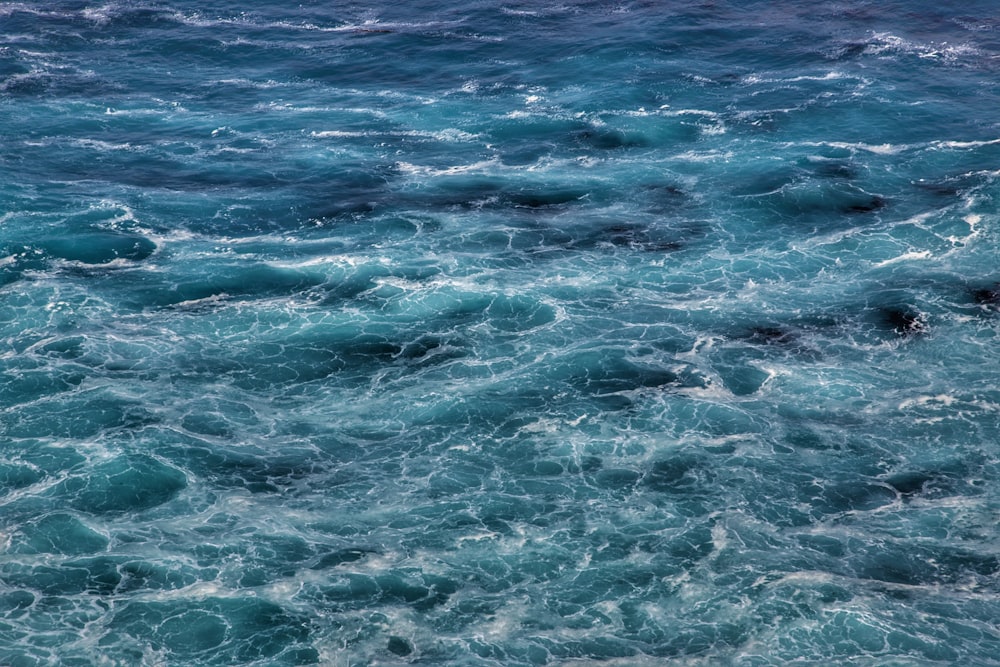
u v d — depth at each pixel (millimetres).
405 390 81125
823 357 84250
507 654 61469
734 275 94438
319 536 69062
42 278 92688
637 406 79562
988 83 128500
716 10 152125
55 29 147250
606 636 62500
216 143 118500
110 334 86125
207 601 64312
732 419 78188
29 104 125938
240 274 94125
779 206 104438
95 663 60438
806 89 128000
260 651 61625
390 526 69875
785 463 74500
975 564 66750
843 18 148625
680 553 67750
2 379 80750
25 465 73500
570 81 132750
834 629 62500
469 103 127875
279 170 112875
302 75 136375
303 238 99938
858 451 75375
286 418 78562
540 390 81125
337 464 74688
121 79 134000
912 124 119125
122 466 73500
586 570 66625
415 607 64312
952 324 87000
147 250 97375
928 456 74875
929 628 62531
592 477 73500
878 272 94125
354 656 61469
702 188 108125
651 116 122812
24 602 63812
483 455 75375
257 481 73062
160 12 154500
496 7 155625
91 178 109750
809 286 92750
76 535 68438
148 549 67625
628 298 91438
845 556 67438
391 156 115938
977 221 100250
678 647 61812
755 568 66562
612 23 149000
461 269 94812
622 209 104812
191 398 79938
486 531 69375
